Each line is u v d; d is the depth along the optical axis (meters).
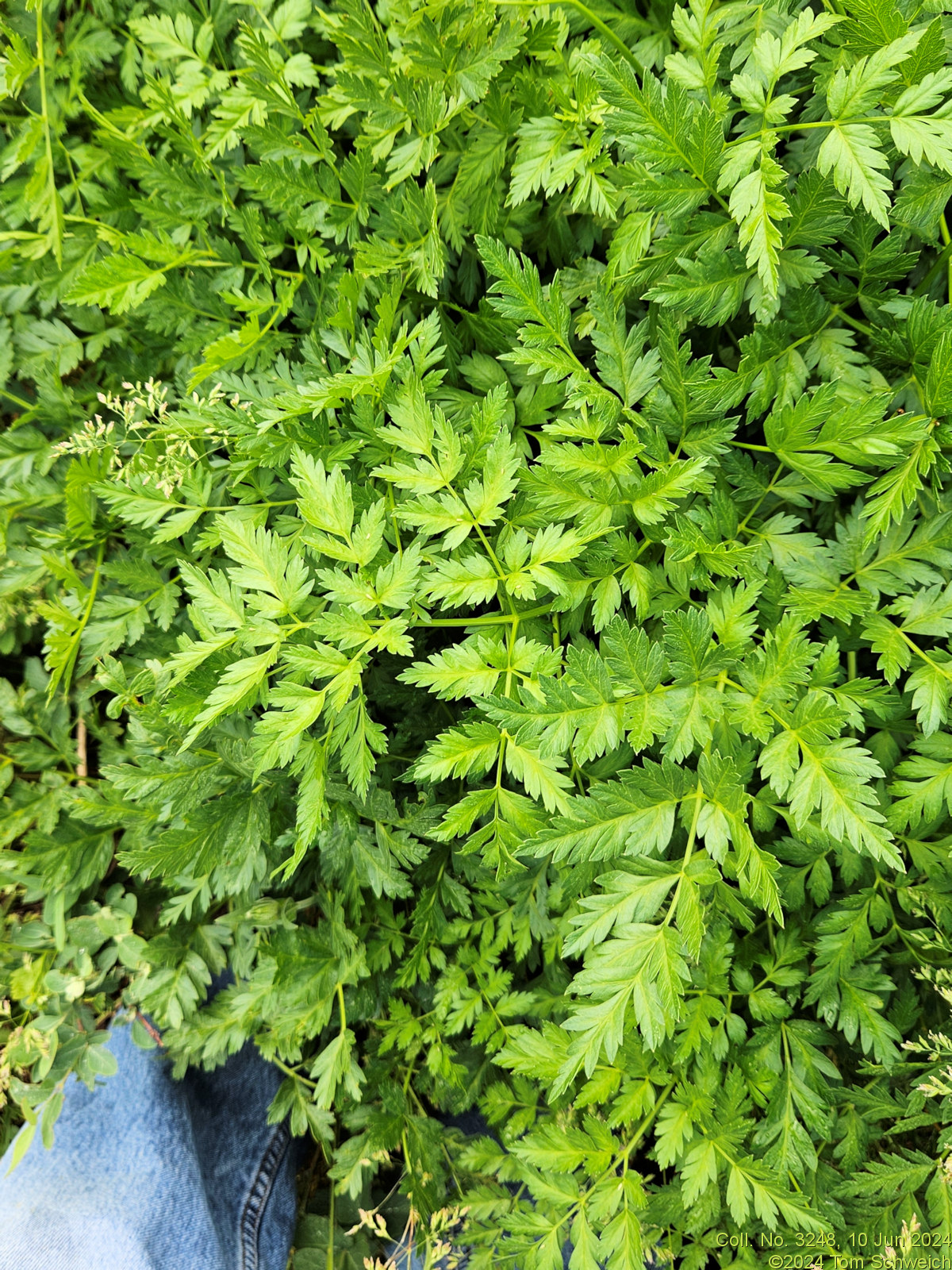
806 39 0.42
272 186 0.53
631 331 0.48
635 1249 0.54
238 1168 0.67
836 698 0.47
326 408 0.51
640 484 0.47
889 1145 0.61
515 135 0.51
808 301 0.47
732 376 0.47
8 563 0.61
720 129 0.43
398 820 0.57
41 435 0.62
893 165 0.47
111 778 0.54
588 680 0.45
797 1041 0.55
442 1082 0.65
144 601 0.58
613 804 0.45
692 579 0.49
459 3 0.46
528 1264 0.55
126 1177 0.59
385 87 0.51
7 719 0.62
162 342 0.62
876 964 0.55
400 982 0.61
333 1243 0.69
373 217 0.55
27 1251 0.57
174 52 0.58
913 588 0.48
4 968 0.62
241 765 0.56
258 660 0.46
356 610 0.47
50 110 0.59
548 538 0.47
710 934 0.54
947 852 0.52
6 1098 0.61
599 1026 0.44
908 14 0.43
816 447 0.46
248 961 0.63
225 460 0.56
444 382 0.56
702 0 0.43
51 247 0.58
